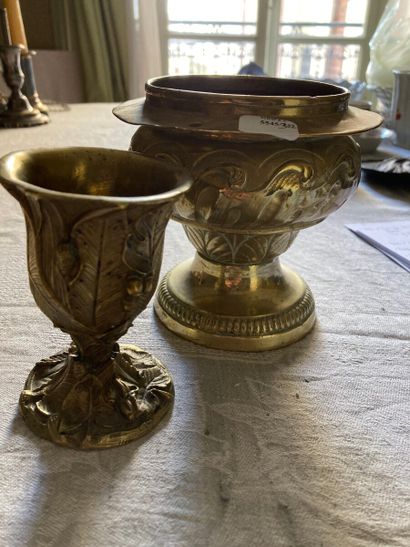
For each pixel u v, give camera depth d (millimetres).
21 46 1347
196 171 434
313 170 436
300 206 450
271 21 2609
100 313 351
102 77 2516
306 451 385
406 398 448
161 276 646
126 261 329
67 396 398
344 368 488
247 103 404
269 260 549
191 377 467
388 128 1352
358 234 807
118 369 419
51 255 325
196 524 321
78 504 332
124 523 320
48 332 520
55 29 2525
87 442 375
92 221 301
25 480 348
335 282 659
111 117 1554
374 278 671
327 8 2578
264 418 418
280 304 540
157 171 366
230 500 339
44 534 312
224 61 2707
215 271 557
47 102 1756
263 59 2678
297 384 463
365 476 364
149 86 450
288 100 404
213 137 417
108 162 383
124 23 2465
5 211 856
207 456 375
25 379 447
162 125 403
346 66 2709
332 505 339
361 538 316
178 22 2619
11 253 695
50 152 369
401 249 740
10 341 502
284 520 326
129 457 371
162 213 331
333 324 563
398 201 974
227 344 509
